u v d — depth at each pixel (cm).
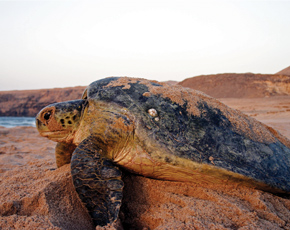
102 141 307
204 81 5444
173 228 233
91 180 259
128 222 275
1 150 689
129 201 299
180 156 284
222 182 305
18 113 8069
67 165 382
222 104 387
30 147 752
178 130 307
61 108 360
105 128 311
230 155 302
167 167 290
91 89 371
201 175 294
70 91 8281
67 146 396
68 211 258
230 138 321
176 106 333
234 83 4941
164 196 298
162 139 293
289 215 270
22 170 416
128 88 352
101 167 273
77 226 243
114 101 331
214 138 312
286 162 335
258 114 1689
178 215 260
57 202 265
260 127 382
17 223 220
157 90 352
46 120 364
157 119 310
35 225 215
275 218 257
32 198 260
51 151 690
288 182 307
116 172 276
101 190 256
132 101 327
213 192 298
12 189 297
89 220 260
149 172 306
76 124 361
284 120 1201
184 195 301
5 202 252
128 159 301
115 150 307
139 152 295
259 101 3025
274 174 308
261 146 335
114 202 249
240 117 374
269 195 300
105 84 372
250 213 255
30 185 306
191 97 360
